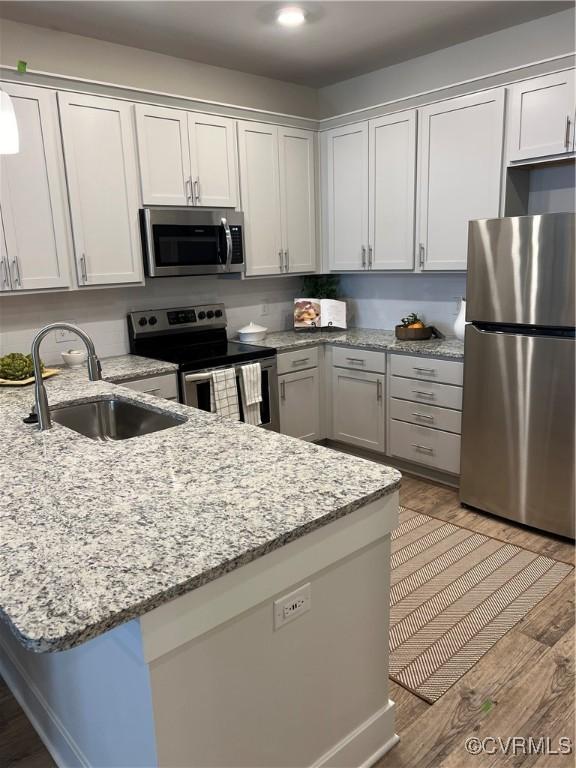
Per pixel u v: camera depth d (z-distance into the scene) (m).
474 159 3.32
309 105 4.29
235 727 1.30
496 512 3.14
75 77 2.95
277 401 3.80
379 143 3.79
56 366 3.30
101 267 3.18
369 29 3.18
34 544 1.19
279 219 4.01
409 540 2.96
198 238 3.54
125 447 1.79
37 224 2.92
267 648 1.33
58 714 1.70
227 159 3.64
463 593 2.50
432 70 3.59
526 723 1.82
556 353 2.72
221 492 1.43
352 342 3.90
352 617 1.55
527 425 2.90
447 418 3.43
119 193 3.20
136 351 3.64
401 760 1.70
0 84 2.72
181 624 1.12
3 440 1.91
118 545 1.18
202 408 3.38
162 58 3.47
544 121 2.99
